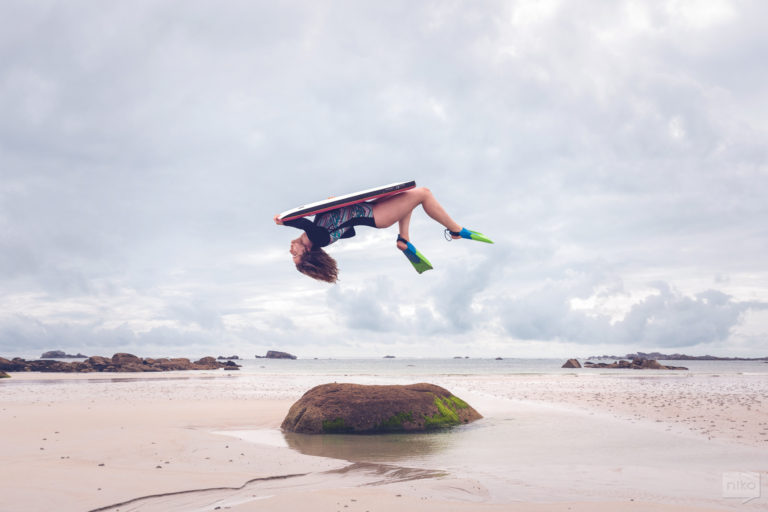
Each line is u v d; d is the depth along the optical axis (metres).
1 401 22.38
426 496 7.71
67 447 11.23
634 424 15.28
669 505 7.18
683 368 96.50
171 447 11.41
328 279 5.74
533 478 8.96
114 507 7.14
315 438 13.48
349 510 6.98
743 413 17.58
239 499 7.60
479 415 16.89
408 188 5.82
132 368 66.44
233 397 24.81
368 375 56.62
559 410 18.94
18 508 6.93
